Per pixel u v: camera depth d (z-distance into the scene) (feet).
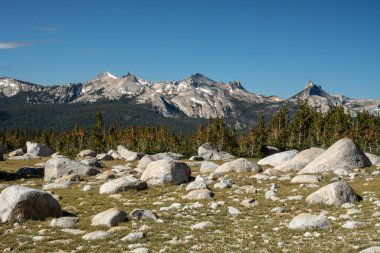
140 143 479.00
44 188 144.87
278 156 226.79
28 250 65.36
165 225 80.53
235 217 87.40
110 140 517.14
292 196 106.73
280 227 76.48
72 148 524.52
